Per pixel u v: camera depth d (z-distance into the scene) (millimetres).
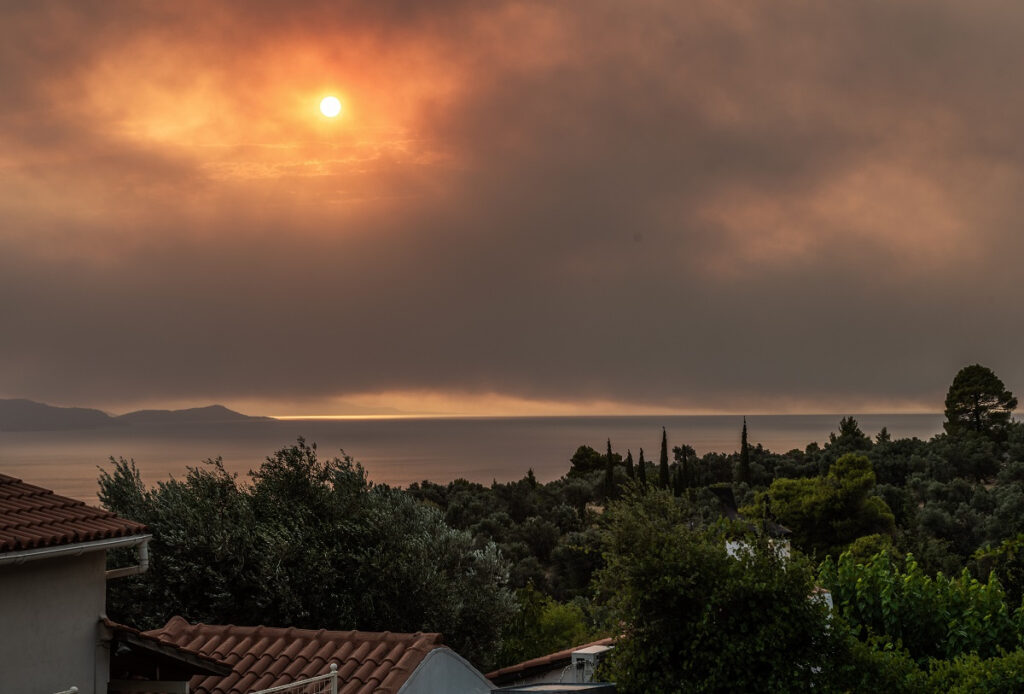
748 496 96312
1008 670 15164
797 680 13648
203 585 20703
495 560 24906
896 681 14656
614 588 14898
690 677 13922
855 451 119250
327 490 23406
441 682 12469
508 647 27141
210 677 12359
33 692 9078
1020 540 30703
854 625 18000
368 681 11688
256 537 21484
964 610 17984
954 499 88625
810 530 79875
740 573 14156
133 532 10133
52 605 9328
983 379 141500
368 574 22172
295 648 12836
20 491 10633
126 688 10414
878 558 18938
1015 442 121625
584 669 17469
